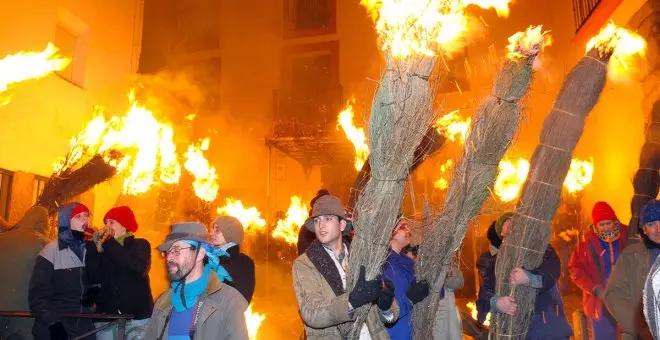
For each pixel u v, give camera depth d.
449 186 3.09
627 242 4.40
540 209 3.41
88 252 3.85
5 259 3.87
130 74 10.27
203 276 2.55
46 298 3.55
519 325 3.40
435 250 3.00
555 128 3.45
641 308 3.53
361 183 3.25
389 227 2.52
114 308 3.88
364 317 2.56
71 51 8.74
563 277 10.88
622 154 9.05
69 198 6.14
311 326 2.54
